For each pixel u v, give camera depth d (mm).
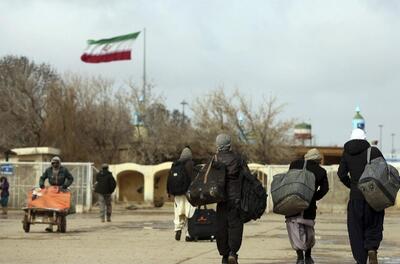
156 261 17531
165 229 30953
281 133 85812
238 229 15203
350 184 15305
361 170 14961
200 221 23656
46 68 107125
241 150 83750
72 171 51906
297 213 15672
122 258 18250
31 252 19922
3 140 80750
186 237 23906
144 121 86312
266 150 84438
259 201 15203
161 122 86750
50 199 28031
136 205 66188
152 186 68562
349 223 15078
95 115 82500
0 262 17406
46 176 28875
